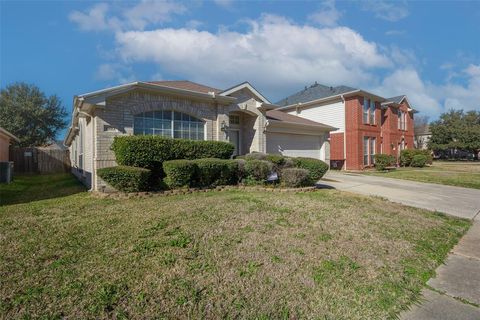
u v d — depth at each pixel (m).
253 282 2.96
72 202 6.88
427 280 3.24
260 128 13.54
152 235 4.23
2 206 6.40
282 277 3.08
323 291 2.85
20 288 2.71
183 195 7.90
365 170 19.58
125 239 4.05
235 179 9.78
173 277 2.99
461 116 38.97
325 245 4.07
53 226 4.67
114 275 2.99
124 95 9.18
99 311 2.40
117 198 7.23
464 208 7.61
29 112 29.53
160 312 2.43
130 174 7.54
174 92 10.12
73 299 2.55
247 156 11.09
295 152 16.14
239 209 5.95
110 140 8.88
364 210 6.46
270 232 4.54
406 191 10.45
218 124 11.70
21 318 2.29
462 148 36.84
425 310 2.63
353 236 4.52
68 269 3.12
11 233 4.30
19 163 19.00
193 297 2.64
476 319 2.50
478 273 3.46
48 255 3.46
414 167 23.70
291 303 2.62
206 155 10.17
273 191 8.84
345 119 20.31
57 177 15.18
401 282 3.12
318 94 23.14
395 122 25.03
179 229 4.52
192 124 11.03
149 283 2.86
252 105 13.20
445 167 23.64
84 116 10.73
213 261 3.40
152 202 6.72
